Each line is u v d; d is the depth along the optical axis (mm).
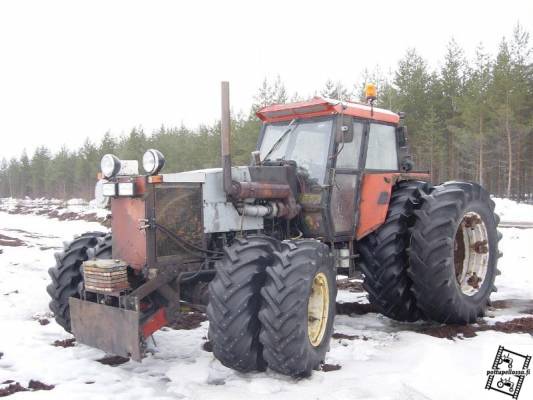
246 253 4273
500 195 34250
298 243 4398
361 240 5910
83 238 5289
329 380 4109
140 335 4258
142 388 3920
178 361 4641
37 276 8758
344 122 5031
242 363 4180
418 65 29641
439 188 5855
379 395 3766
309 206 5312
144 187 4379
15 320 6109
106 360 4660
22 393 3797
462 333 5426
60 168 51938
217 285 4207
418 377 4066
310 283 4164
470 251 6223
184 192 4625
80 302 4555
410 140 29016
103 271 4328
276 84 28984
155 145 40844
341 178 5457
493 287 6262
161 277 4426
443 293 5488
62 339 5297
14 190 66562
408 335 5293
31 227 22266
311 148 5523
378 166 6078
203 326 5809
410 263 5594
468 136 26844
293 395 3787
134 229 4500
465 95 27875
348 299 7188
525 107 26641
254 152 5488
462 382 3912
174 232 4543
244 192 4773
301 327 4039
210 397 3768
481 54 29188
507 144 27969
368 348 4887
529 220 18984
